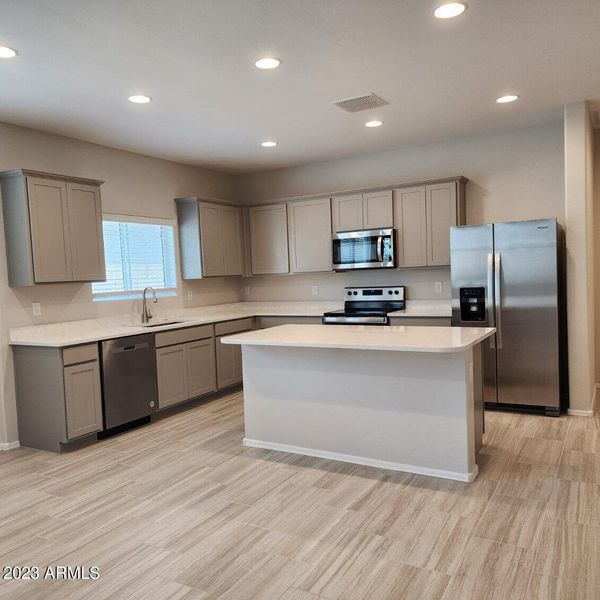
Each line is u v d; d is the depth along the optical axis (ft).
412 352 10.21
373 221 17.75
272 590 6.68
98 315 15.56
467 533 7.91
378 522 8.36
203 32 8.76
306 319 18.69
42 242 12.88
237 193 21.58
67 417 12.41
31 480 10.80
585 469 10.19
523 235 13.94
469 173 16.92
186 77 10.74
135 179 17.07
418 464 10.33
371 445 10.82
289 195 20.56
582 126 13.38
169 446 12.65
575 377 13.96
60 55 9.44
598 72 11.25
